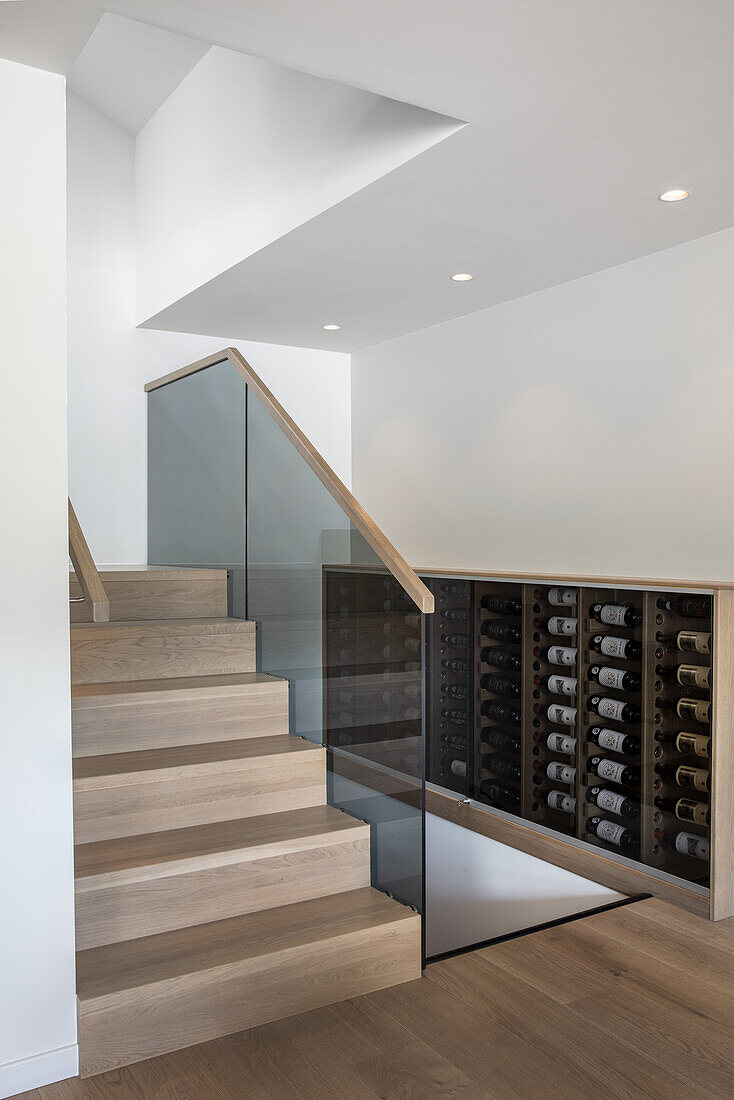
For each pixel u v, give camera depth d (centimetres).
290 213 350
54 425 224
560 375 419
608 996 270
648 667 346
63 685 228
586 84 237
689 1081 228
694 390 356
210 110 423
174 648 371
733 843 326
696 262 355
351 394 579
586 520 406
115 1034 233
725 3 201
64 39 205
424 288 427
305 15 210
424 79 236
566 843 384
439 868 457
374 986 273
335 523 333
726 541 344
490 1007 263
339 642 327
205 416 450
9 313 218
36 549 223
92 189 519
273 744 339
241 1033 249
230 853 278
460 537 484
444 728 452
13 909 221
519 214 329
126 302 527
